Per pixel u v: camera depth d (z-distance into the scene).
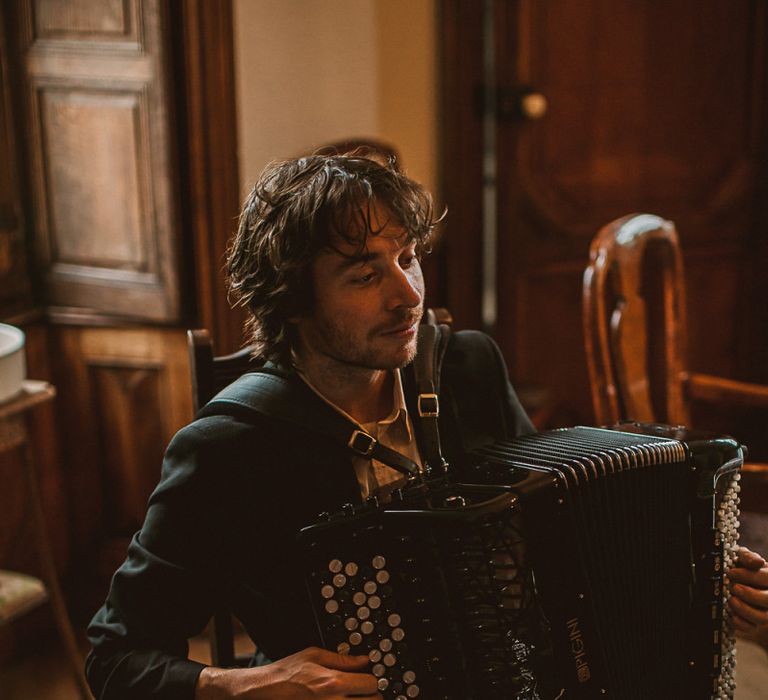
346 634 1.33
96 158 2.78
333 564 1.31
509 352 3.72
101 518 3.05
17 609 2.35
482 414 1.67
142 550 1.46
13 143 2.85
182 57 2.66
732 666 1.56
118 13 2.67
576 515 1.40
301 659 1.33
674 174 3.72
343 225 1.41
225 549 1.49
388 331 1.44
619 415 2.29
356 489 1.50
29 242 2.91
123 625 1.45
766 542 2.13
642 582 1.46
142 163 2.74
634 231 2.31
